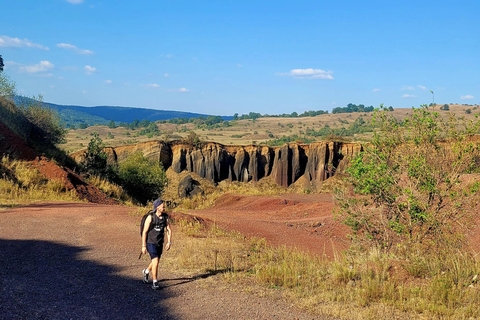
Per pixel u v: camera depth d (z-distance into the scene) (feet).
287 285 22.80
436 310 18.44
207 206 97.09
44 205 49.24
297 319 17.53
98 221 39.55
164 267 25.34
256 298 20.25
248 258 29.86
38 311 15.75
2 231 32.45
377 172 30.32
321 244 40.47
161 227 21.18
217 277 23.81
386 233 29.99
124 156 216.95
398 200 31.24
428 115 30.30
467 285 21.29
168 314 17.13
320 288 22.33
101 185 74.69
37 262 23.98
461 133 28.99
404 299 20.39
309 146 219.00
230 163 221.87
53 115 90.94
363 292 20.88
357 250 30.71
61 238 31.71
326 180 203.31
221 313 17.71
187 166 216.54
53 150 80.43
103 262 25.45
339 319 17.87
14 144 67.77
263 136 629.51
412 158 29.55
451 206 28.73
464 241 27.96
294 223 53.06
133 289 20.25
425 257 25.44
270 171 226.79
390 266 25.14
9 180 58.34
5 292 17.46
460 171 28.71
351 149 212.02
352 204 32.63
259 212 72.33
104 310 16.83
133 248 30.25
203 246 32.50
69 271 22.58
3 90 80.28
